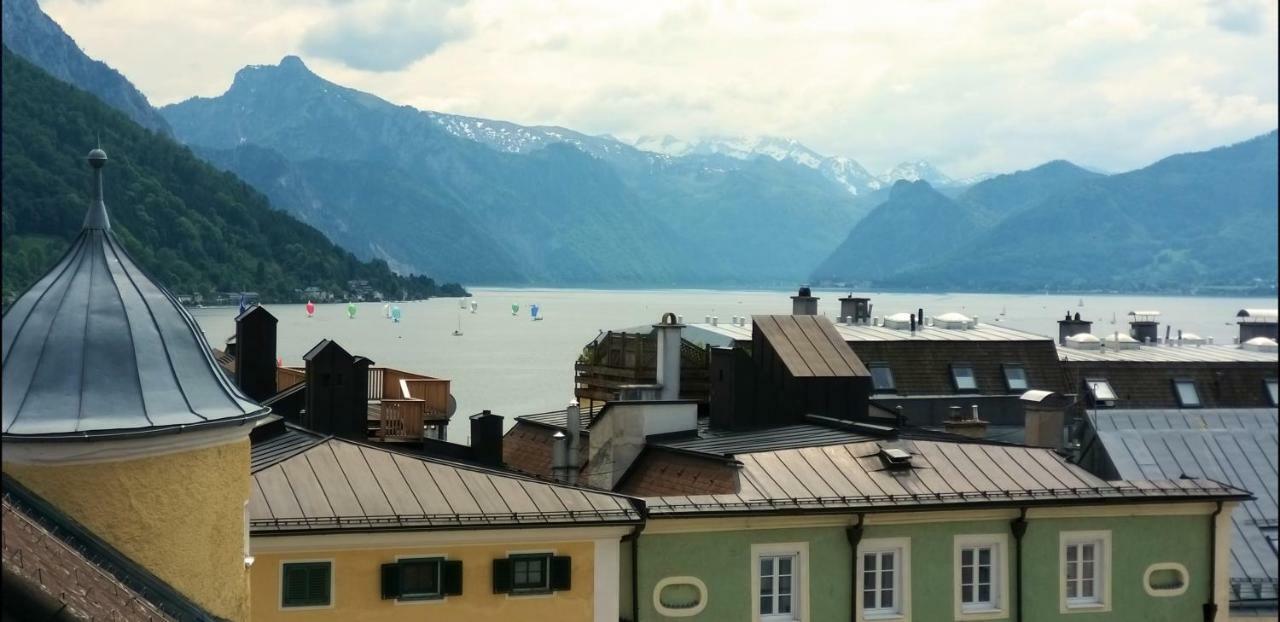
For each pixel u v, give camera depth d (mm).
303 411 52906
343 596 36906
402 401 53469
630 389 60562
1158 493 46875
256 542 36031
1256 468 70000
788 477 44344
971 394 93625
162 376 24750
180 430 24094
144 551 23797
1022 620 45188
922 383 93812
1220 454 71125
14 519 19750
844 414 55188
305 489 37812
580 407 68562
